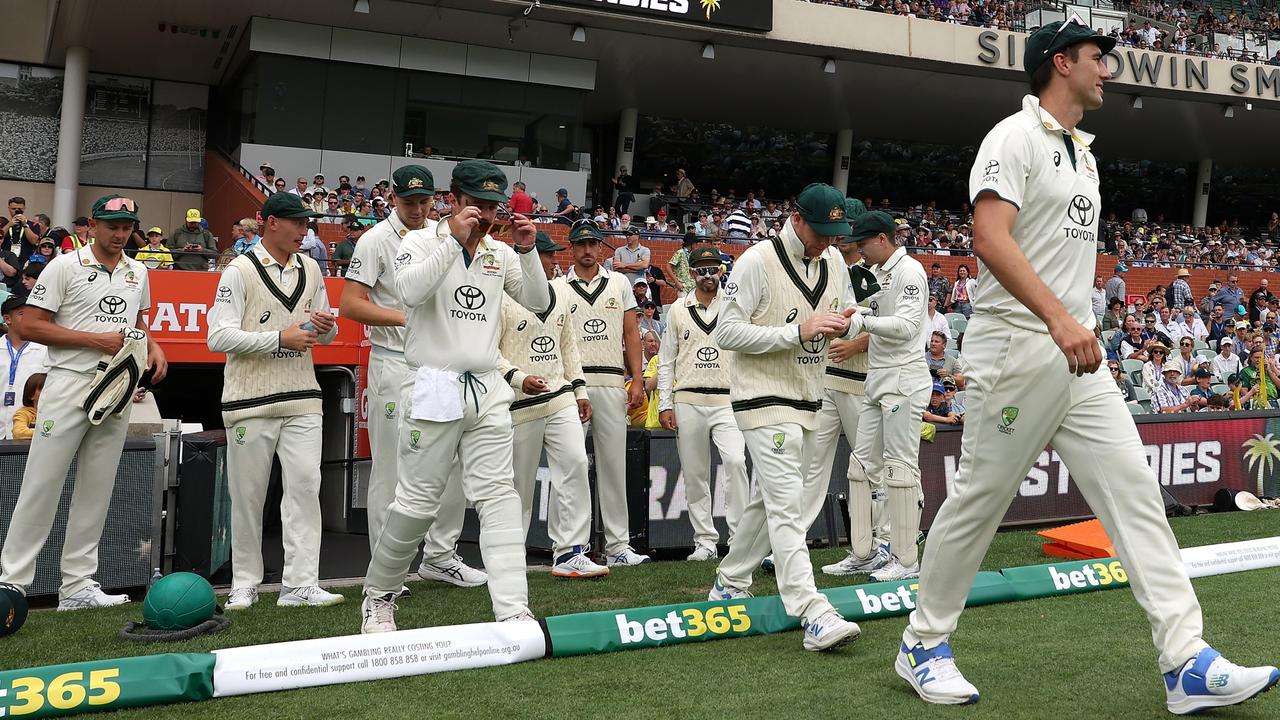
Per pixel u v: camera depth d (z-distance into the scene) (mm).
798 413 4023
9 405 6656
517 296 4367
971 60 21141
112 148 20359
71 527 4887
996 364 3064
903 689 3299
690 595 5055
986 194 2986
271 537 7480
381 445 5191
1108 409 3043
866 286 4293
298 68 18453
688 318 6336
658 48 19969
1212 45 23281
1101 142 27109
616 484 6320
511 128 19906
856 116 25094
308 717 3082
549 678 3482
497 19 18328
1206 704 2846
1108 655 3705
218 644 4035
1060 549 6121
